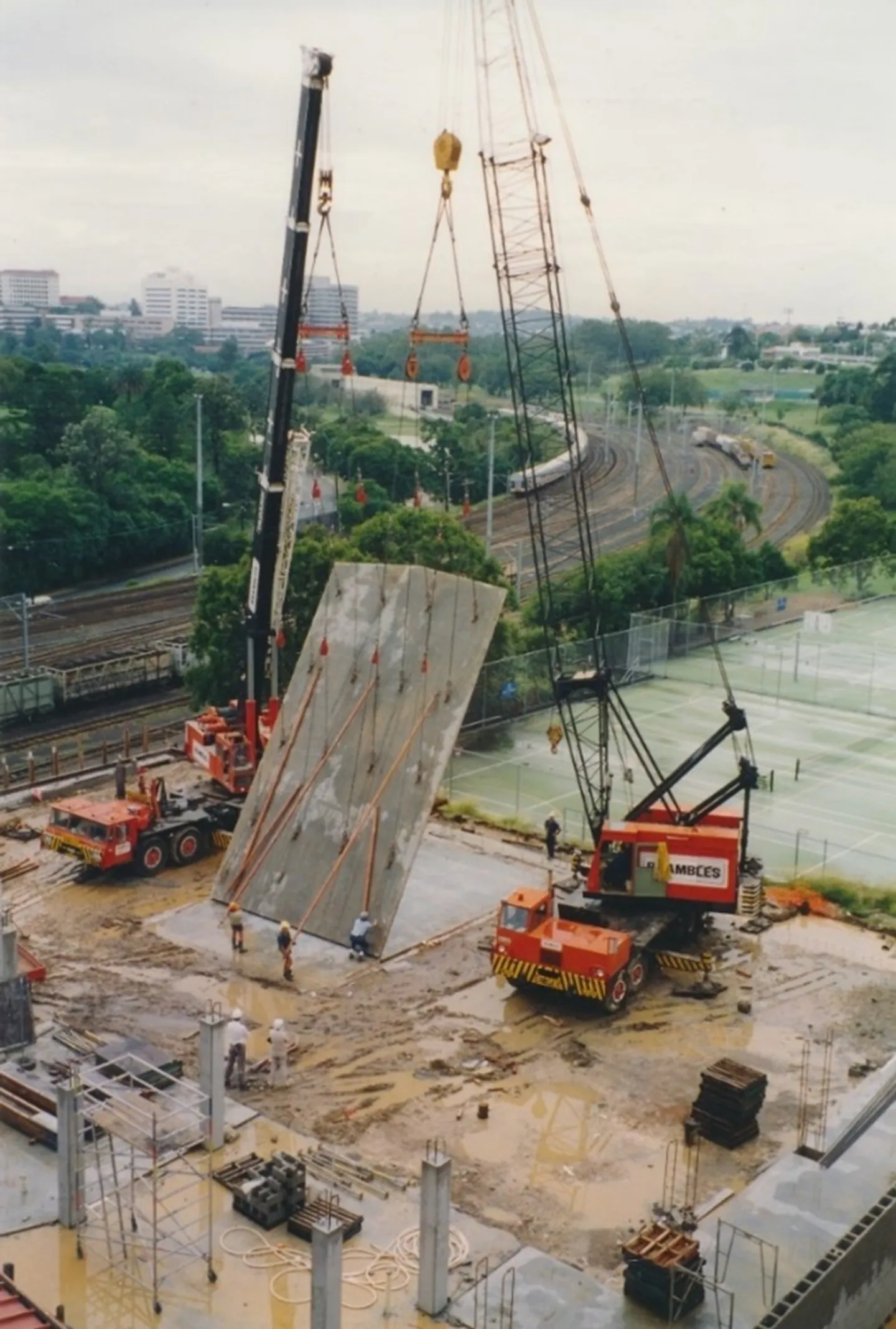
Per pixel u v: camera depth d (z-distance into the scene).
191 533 110.94
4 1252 24.47
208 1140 27.89
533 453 49.34
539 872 44.81
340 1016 34.62
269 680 48.78
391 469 125.88
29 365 125.38
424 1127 29.52
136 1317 23.05
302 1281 24.14
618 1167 28.09
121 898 41.78
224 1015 34.41
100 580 102.19
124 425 128.75
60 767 56.00
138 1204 25.89
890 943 40.19
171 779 52.84
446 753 39.09
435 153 42.34
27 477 107.75
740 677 74.81
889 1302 26.34
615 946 34.28
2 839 46.19
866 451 143.00
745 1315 23.28
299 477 45.75
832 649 82.06
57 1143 27.14
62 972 36.50
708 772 57.47
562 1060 32.62
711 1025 34.59
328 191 41.81
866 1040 34.03
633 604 85.69
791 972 37.88
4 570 95.31
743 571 91.75
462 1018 34.69
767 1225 25.62
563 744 60.38
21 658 75.44
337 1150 28.38
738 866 37.84
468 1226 25.91
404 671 41.06
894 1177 27.44
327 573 60.09
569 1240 25.59
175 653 70.38
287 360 43.56
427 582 41.50
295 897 40.03
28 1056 31.23
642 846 37.22
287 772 42.22
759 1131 29.52
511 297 42.91
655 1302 23.50
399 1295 23.83
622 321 54.28
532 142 41.47
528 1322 23.17
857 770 58.53
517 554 97.12
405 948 38.75
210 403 131.88
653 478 149.12
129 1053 30.11
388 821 39.34
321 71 40.34
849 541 103.94
